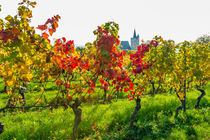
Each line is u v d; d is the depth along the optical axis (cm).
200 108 873
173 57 630
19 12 329
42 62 366
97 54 345
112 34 415
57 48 374
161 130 619
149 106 852
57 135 561
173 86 760
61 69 414
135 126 651
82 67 417
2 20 296
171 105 878
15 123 658
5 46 293
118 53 435
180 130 618
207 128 623
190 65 711
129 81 488
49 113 756
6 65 295
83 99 453
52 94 1158
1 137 541
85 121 664
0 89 1325
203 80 834
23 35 299
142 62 636
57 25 350
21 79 393
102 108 835
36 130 589
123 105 895
